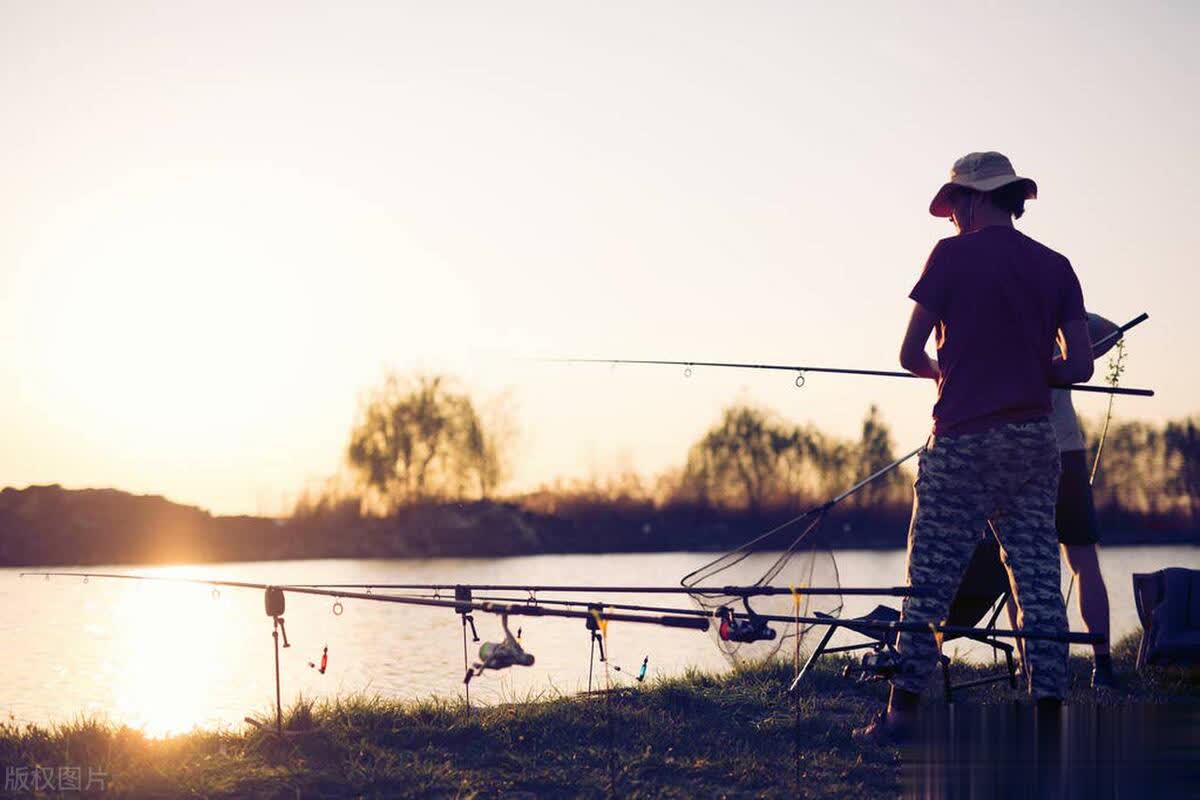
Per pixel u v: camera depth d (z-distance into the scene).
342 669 12.19
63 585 31.28
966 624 7.04
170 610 21.92
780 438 53.97
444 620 17.69
